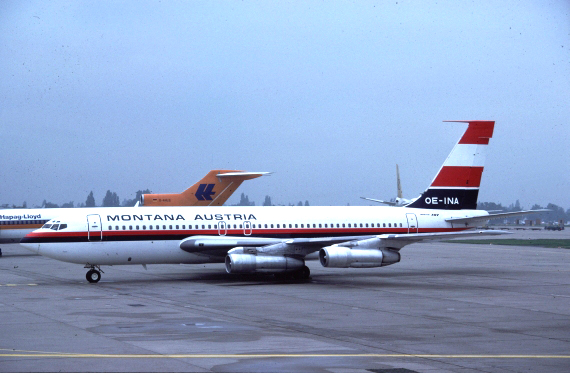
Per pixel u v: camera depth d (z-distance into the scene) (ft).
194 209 170.50
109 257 156.87
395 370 68.08
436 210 189.88
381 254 157.58
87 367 68.44
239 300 124.57
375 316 104.78
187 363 70.54
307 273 168.04
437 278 170.09
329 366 69.56
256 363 70.64
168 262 165.07
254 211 175.01
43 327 93.09
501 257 252.62
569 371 68.28
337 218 180.04
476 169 193.36
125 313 107.04
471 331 91.50
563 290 142.92
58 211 258.16
